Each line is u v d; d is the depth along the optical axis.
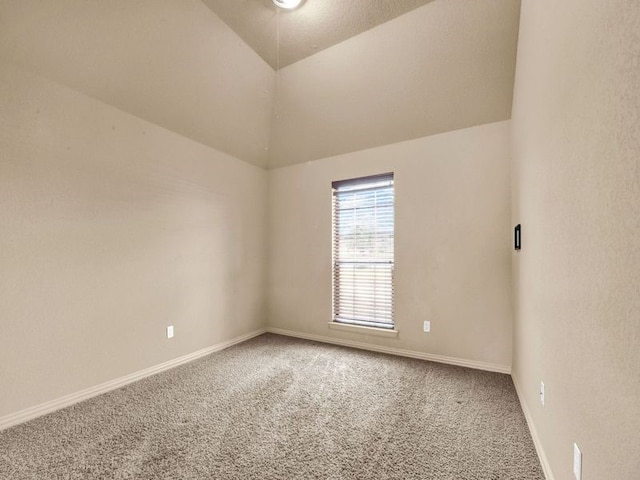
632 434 0.61
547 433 1.29
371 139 2.96
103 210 2.12
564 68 1.03
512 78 2.18
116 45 1.91
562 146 1.06
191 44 2.13
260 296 3.63
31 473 1.33
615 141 0.68
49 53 1.76
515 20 1.90
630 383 0.62
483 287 2.51
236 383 2.25
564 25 1.02
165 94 2.33
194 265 2.80
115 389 2.14
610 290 0.71
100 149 2.11
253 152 3.40
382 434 1.61
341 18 2.07
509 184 2.42
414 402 1.95
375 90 2.57
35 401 1.77
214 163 3.03
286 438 1.58
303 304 3.46
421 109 2.58
